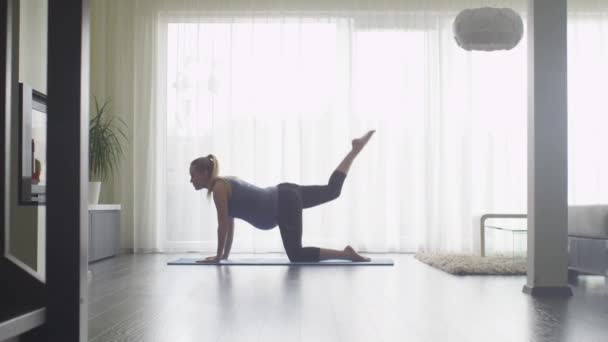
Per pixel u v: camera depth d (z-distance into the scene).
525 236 5.86
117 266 5.17
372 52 7.02
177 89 6.97
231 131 6.95
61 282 1.28
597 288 3.83
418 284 3.92
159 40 7.02
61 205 1.29
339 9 7.03
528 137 3.56
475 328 2.47
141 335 2.30
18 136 3.02
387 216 6.93
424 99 6.98
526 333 2.38
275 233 6.81
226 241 5.63
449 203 6.94
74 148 1.29
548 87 3.47
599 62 7.03
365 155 6.92
